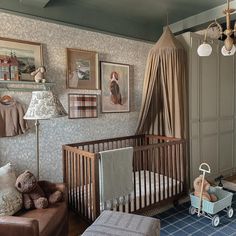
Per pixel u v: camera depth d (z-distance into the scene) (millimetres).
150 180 2809
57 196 2141
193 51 3377
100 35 3330
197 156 3502
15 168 2688
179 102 3145
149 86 3281
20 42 2660
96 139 3336
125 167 2541
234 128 4191
